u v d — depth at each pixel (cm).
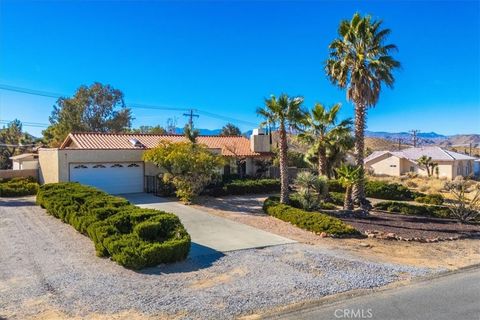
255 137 3547
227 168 3384
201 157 2289
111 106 5544
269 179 3095
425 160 5419
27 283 903
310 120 2555
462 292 899
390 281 976
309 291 880
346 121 2494
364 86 2055
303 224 1638
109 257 1123
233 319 732
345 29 2084
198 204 2286
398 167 5838
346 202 2108
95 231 1177
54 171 2592
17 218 1739
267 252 1238
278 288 895
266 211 2006
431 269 1109
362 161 2150
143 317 732
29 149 4828
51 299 809
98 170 2609
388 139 13262
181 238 1155
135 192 2745
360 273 1028
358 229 1648
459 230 1762
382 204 2359
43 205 1953
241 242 1373
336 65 2133
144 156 2492
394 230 1681
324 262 1123
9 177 3028
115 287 884
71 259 1105
